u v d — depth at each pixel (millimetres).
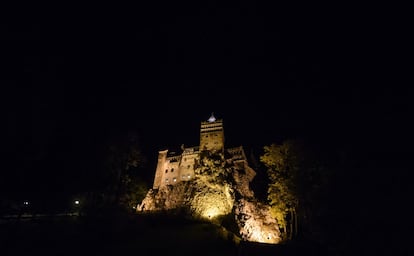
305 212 35531
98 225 32125
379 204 16297
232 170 67562
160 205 66438
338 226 19297
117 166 48188
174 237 30500
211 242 29641
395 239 15008
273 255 23891
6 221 29594
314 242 26703
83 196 41219
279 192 42969
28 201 34094
